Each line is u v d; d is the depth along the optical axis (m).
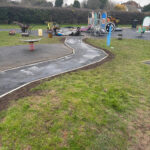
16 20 37.41
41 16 39.78
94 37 21.80
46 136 3.33
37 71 7.66
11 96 5.02
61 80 6.40
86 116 4.03
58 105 4.45
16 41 16.48
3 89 5.56
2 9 34.97
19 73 7.32
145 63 9.52
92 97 4.97
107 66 8.67
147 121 4.01
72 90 5.43
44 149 3.02
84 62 9.50
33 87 5.70
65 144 3.16
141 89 5.80
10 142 3.15
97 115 4.11
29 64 8.84
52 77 6.80
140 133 3.60
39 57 10.43
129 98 5.10
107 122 3.88
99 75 7.14
